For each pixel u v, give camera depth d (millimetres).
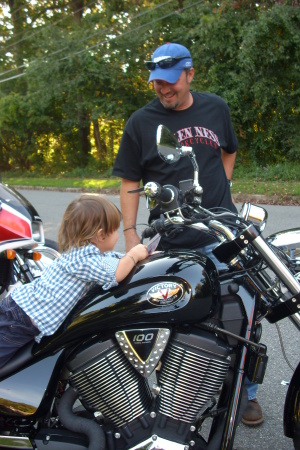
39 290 2277
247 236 2076
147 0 20562
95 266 2186
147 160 2832
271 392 3268
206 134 2812
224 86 15414
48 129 26422
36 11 27906
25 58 27547
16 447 2270
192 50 15961
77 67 20828
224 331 2178
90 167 24109
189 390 2139
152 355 2141
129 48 19984
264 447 2740
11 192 3908
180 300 2094
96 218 2254
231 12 14992
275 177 13766
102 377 2160
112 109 20625
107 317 2139
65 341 2211
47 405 2283
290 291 2137
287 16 13312
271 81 14352
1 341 2299
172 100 2746
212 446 2199
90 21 21812
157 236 2250
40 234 3980
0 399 2238
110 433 2225
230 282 2248
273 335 4043
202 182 2777
